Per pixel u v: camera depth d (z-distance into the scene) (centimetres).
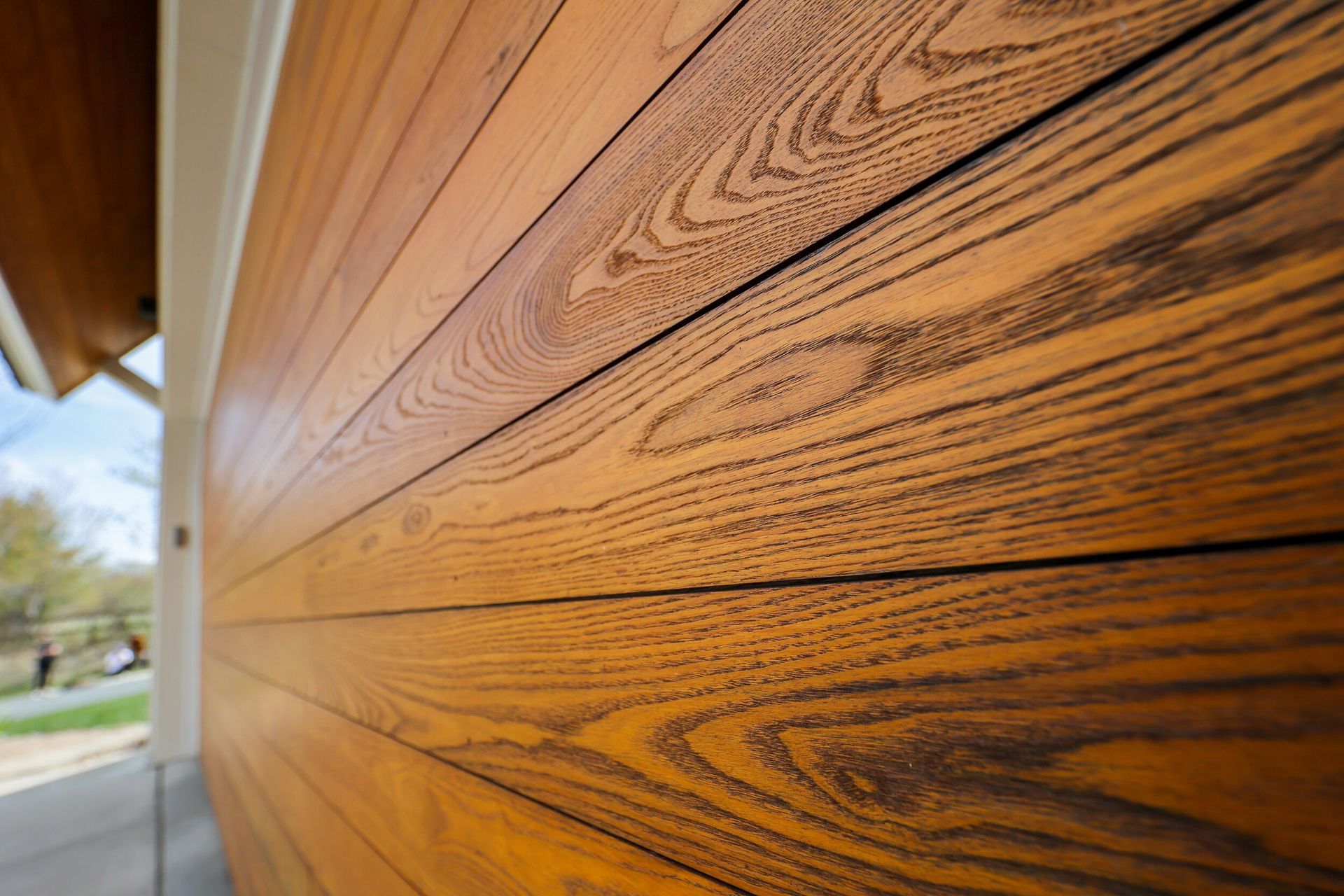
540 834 41
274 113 134
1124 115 17
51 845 264
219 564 268
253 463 175
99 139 231
